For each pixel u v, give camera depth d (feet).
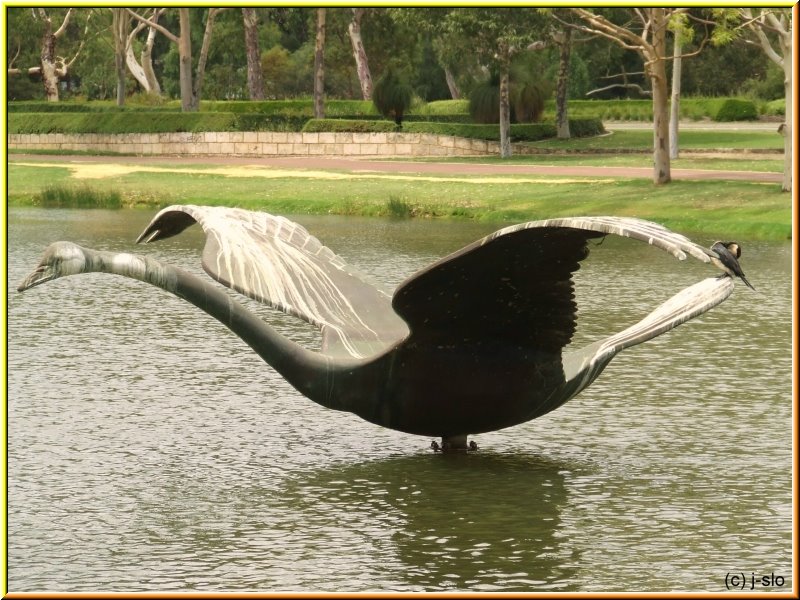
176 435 43.93
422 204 127.75
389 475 39.52
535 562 32.53
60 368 53.88
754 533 34.50
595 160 172.86
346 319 40.96
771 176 139.85
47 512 36.27
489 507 36.47
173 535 34.50
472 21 169.58
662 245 31.35
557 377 38.60
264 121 206.80
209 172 165.27
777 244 101.40
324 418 46.52
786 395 49.21
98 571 32.09
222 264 39.81
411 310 37.27
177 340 60.44
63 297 73.41
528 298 37.24
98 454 41.68
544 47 203.51
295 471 39.96
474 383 38.73
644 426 45.06
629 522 35.32
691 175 142.20
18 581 31.48
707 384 51.16
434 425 39.86
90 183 153.28
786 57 120.78
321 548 33.53
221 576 31.73
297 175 158.10
